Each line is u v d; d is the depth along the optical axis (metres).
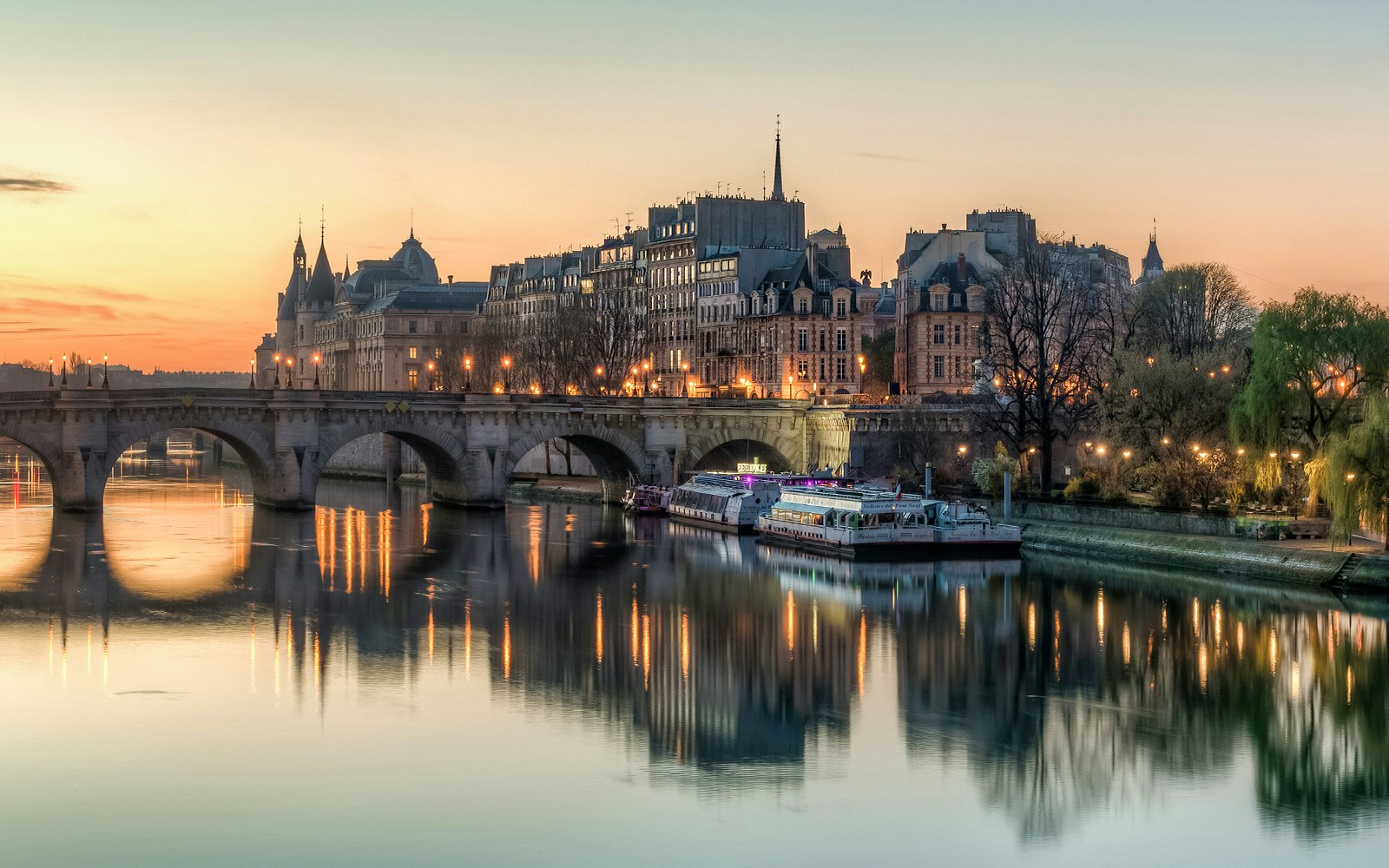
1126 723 105.00
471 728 102.25
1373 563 139.38
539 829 85.25
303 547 180.12
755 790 91.50
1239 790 92.88
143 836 83.81
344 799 89.12
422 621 135.38
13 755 95.69
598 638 129.00
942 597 146.12
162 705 106.62
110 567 161.25
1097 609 138.38
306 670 116.69
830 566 166.88
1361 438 139.00
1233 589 145.50
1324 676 115.44
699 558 174.00
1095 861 82.56
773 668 118.81
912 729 103.56
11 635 126.56
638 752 98.06
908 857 82.69
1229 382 173.00
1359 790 92.88
